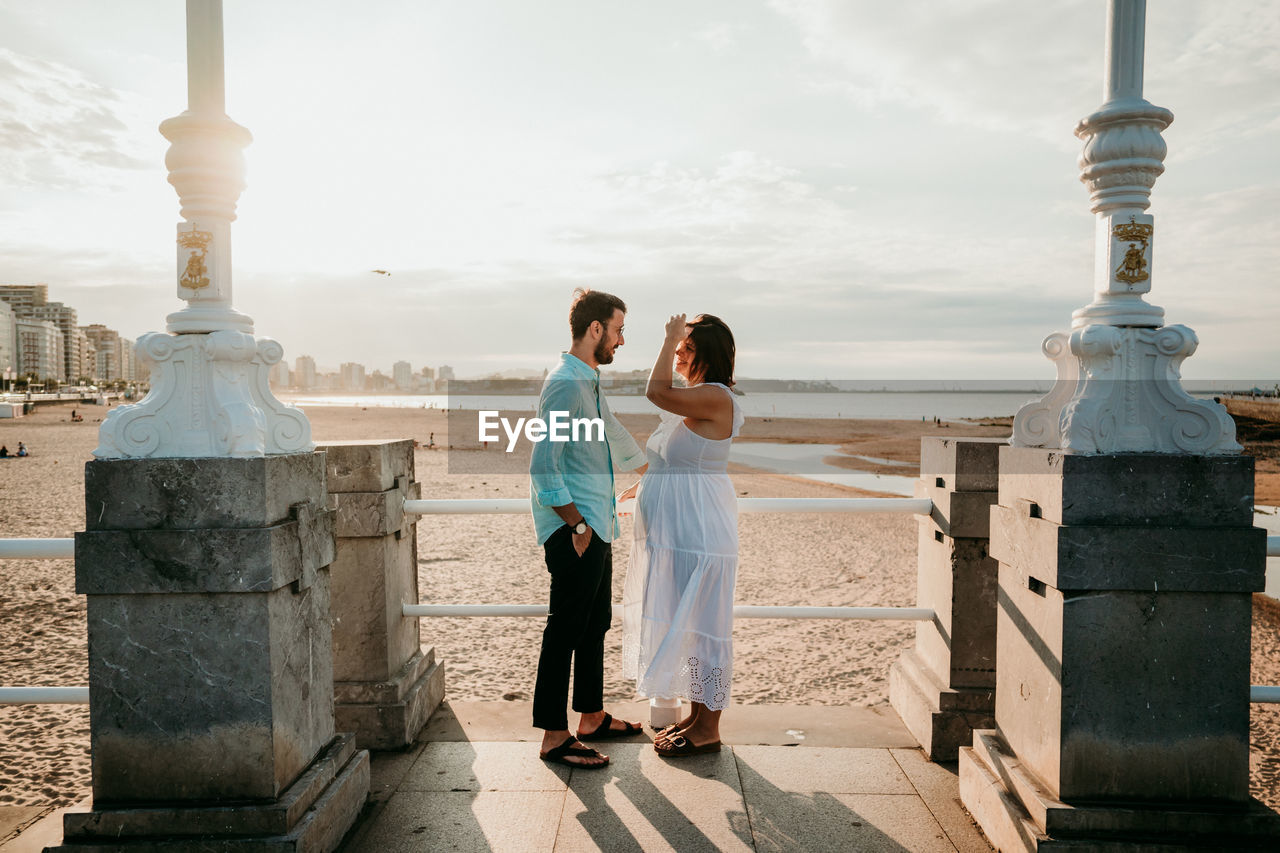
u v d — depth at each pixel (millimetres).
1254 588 2256
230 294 2475
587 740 3438
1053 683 2387
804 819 2736
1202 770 2309
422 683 3580
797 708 3818
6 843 2604
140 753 2324
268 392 2520
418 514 3652
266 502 2318
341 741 2762
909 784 3010
